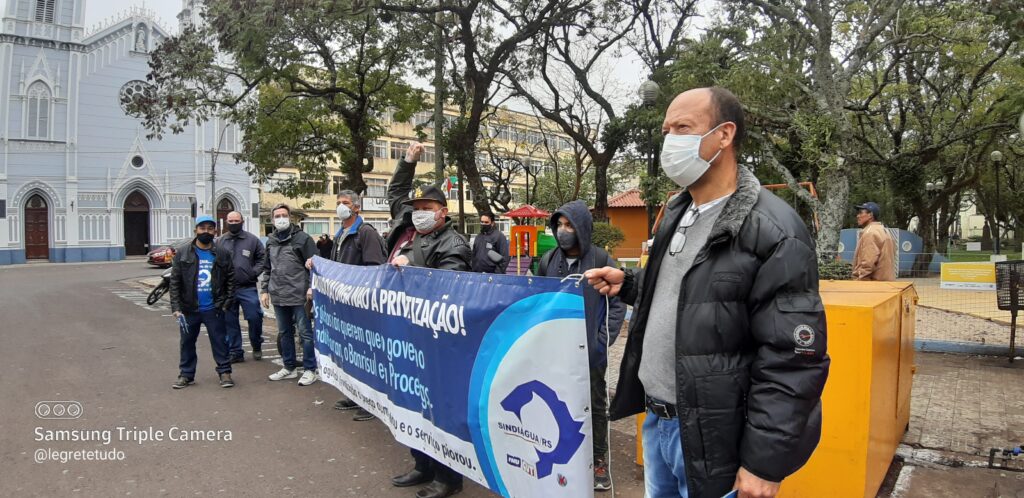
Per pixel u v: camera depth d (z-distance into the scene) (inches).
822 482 127.0
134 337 376.8
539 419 103.8
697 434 76.8
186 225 1519.4
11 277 919.7
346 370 178.9
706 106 83.3
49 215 1371.8
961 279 397.7
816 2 422.6
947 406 208.5
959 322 374.9
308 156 815.7
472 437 120.3
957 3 516.7
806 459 71.7
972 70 673.0
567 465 98.9
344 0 412.5
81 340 366.0
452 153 622.2
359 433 196.5
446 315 126.8
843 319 124.8
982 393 224.2
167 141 1489.9
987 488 146.5
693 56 503.8
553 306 101.3
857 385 123.3
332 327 189.6
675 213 90.4
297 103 693.3
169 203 1497.3
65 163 1379.2
